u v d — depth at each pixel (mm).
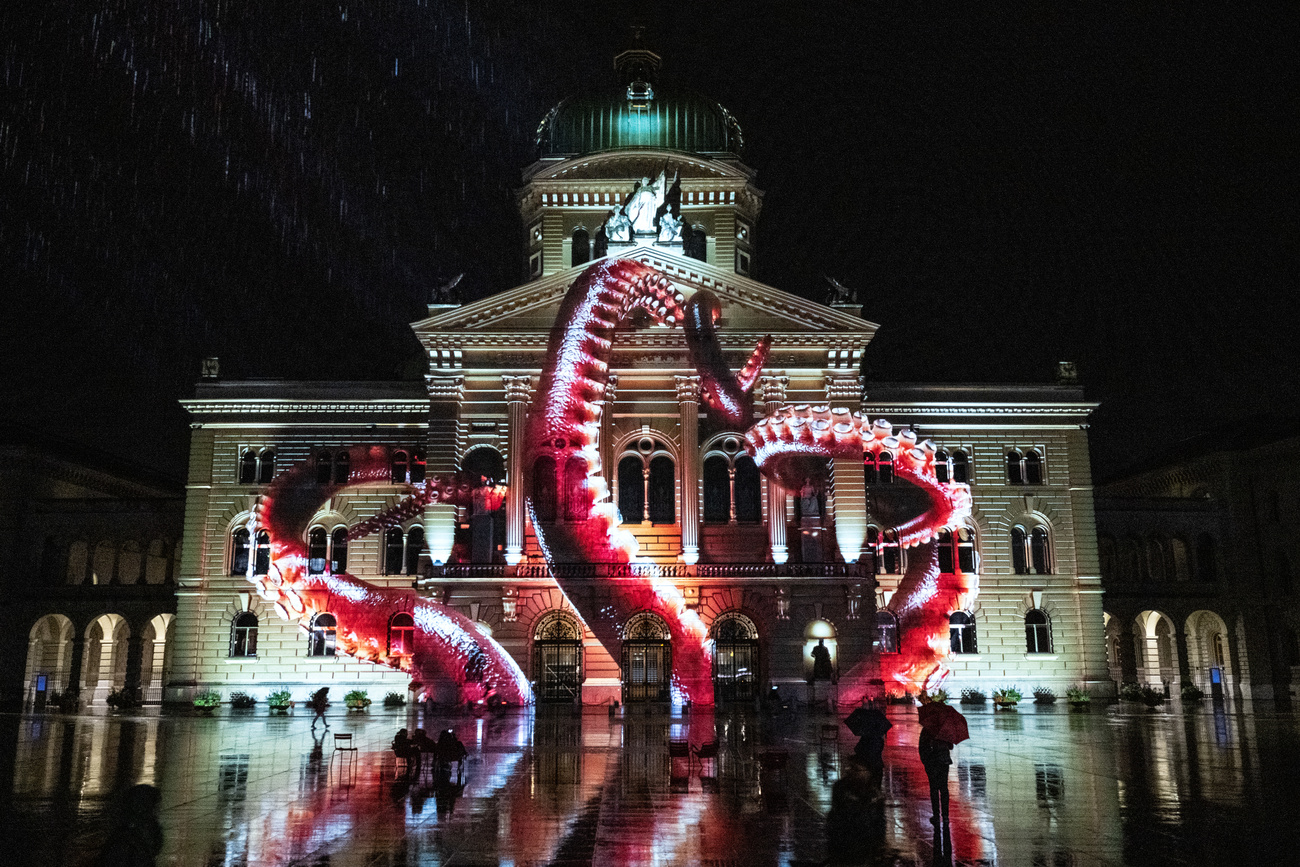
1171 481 75500
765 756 23969
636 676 52938
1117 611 67062
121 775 25516
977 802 20547
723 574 52969
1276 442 67125
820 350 56812
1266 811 19297
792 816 19109
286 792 22578
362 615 58250
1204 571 69188
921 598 59781
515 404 55500
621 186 63688
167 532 65250
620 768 26922
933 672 58750
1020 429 62844
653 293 56562
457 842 16703
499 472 55938
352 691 56750
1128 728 40594
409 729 41781
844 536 54438
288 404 61375
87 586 64500
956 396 62719
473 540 54844
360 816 19250
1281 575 67188
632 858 15422
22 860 15281
